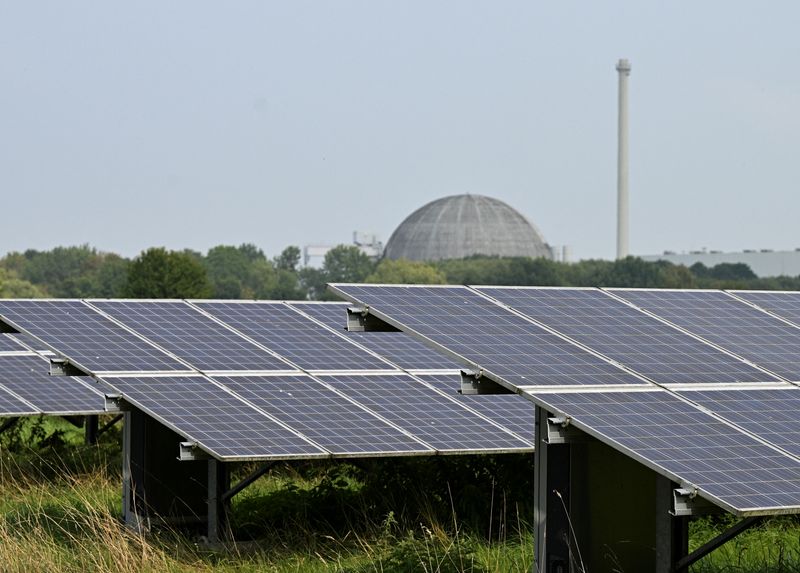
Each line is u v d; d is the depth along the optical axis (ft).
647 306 120.98
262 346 164.25
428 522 138.82
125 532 132.77
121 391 139.85
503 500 143.13
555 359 100.58
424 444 132.77
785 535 129.80
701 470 83.51
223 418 134.62
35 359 224.53
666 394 95.76
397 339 175.94
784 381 102.32
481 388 99.09
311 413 139.23
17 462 197.06
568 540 96.78
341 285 111.55
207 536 143.74
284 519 142.31
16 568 118.32
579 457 97.55
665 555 95.09
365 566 118.01
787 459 86.63
